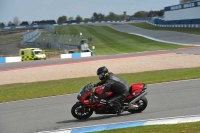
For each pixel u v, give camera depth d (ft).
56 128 114.73
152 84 203.41
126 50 626.23
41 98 184.75
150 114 122.01
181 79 209.67
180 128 94.58
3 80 312.91
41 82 270.67
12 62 523.29
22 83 274.77
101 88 117.39
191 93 159.84
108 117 124.36
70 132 106.93
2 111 156.66
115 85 117.91
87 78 274.98
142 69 317.22
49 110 148.77
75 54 575.79
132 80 231.50
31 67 411.54
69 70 349.82
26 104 169.78
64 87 221.87
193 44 601.62
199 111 120.57
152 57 422.41
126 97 120.26
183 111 122.83
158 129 95.71
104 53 607.37
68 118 129.18
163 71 278.87
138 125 105.81
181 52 459.32
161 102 144.25
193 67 295.07
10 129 119.34
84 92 118.93
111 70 326.24
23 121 130.82
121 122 113.09
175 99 148.56
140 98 121.29
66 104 159.84
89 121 120.47
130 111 126.11
